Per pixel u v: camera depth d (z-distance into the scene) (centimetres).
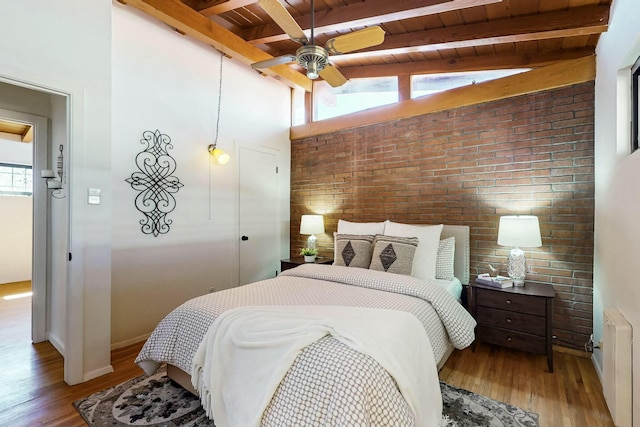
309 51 211
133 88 293
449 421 179
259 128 422
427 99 346
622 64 192
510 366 244
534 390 210
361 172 400
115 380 225
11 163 523
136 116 296
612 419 178
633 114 187
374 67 378
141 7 266
